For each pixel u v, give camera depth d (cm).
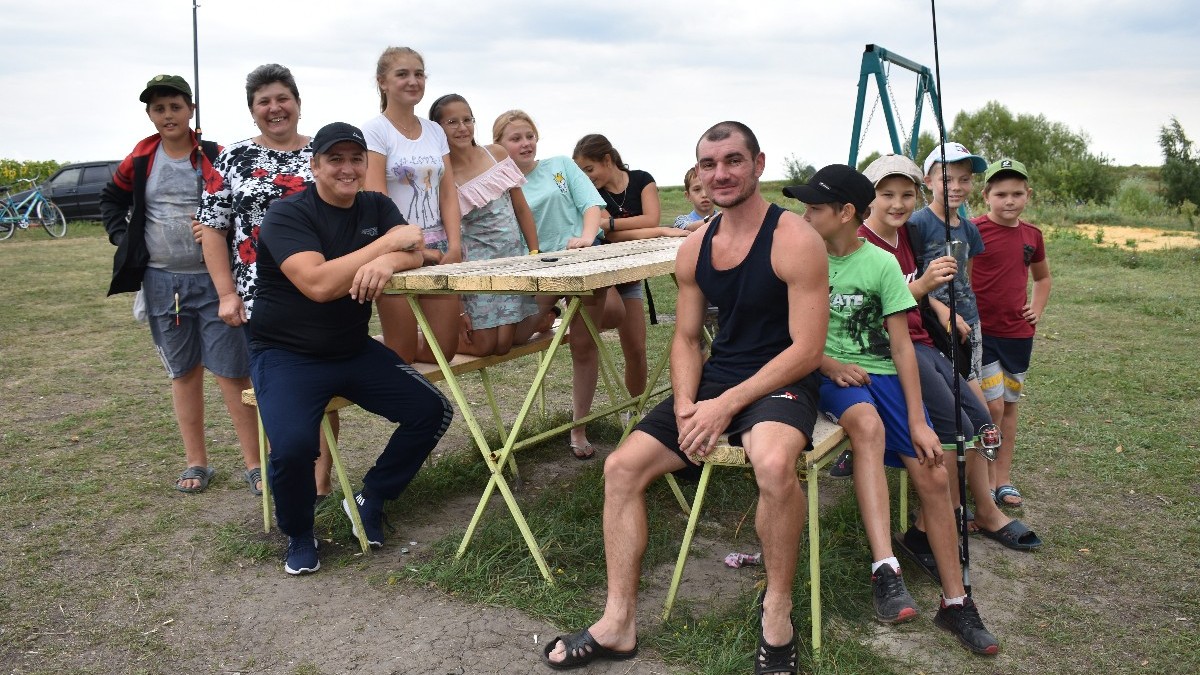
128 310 998
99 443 525
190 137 440
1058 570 360
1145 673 288
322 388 360
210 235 410
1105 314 902
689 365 317
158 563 369
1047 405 579
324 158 360
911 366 324
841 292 338
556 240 529
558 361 733
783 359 296
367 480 381
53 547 382
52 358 756
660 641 302
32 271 1334
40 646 304
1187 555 371
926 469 310
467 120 462
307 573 357
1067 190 2759
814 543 292
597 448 512
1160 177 2608
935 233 389
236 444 527
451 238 449
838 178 327
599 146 576
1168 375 650
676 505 424
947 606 309
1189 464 472
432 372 412
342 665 291
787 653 279
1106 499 432
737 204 299
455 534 381
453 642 304
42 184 2216
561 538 375
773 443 279
